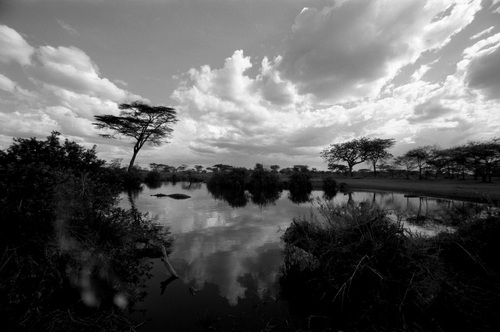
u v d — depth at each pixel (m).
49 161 5.38
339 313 3.31
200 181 47.69
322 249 4.05
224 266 5.22
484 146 38.66
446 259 4.26
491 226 4.33
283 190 30.42
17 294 2.67
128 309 3.51
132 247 4.78
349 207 4.59
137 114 32.88
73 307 3.19
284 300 3.80
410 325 2.79
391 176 62.12
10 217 2.90
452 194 20.72
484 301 2.94
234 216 11.28
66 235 3.48
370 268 3.31
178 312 3.46
